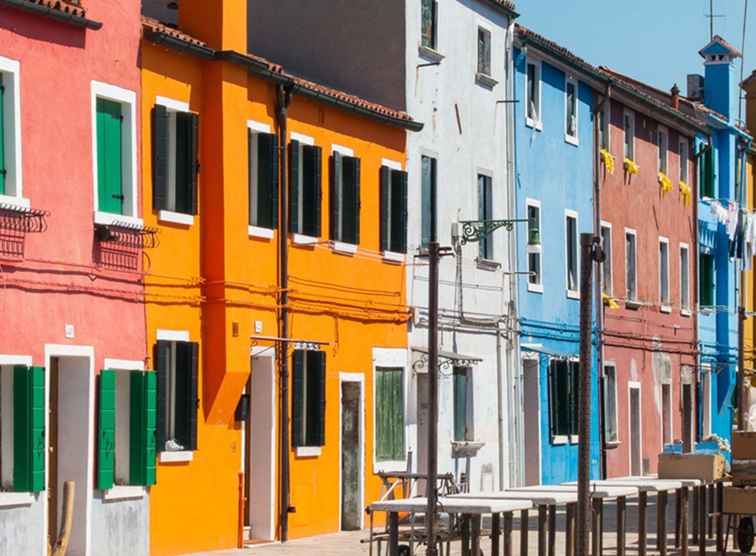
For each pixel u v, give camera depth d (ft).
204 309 81.35
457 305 111.04
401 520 72.02
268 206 86.58
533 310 124.98
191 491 79.61
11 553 66.03
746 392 185.06
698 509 91.04
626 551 87.51
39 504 67.67
